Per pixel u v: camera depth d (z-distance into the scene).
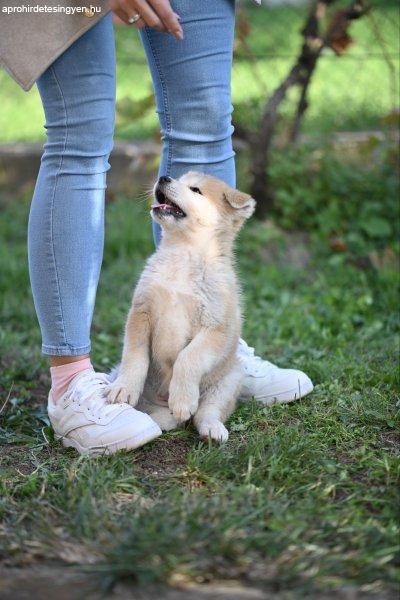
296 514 2.36
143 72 8.35
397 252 5.74
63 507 2.45
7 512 2.45
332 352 4.18
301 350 4.22
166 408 3.23
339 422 3.17
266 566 2.10
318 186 6.30
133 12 2.73
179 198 3.22
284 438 2.93
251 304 5.17
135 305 3.20
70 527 2.30
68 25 2.73
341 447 2.96
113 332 4.82
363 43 8.52
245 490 2.50
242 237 6.09
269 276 5.59
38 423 3.31
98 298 5.40
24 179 7.17
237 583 2.04
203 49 3.08
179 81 3.14
